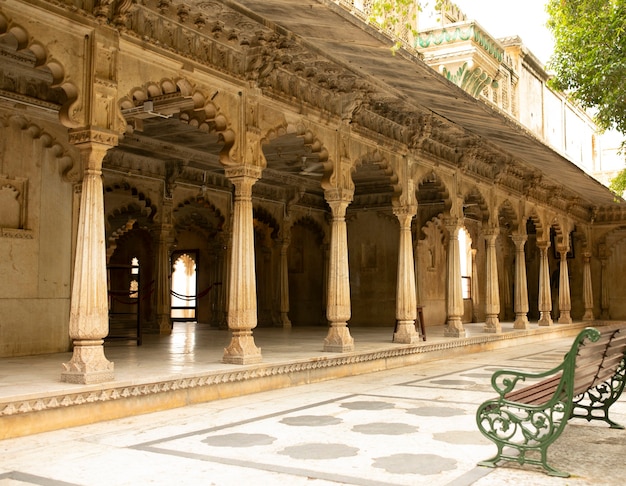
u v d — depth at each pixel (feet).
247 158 24.03
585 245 66.64
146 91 20.49
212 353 27.09
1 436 15.01
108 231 41.50
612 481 11.49
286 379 24.47
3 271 25.03
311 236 56.03
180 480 11.53
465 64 46.34
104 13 18.75
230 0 21.56
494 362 34.14
